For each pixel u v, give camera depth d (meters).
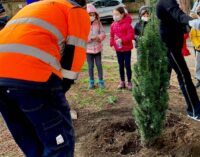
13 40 2.81
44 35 2.84
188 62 8.71
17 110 3.04
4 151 4.56
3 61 2.76
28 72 2.74
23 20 2.91
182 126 4.72
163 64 4.11
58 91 2.89
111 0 22.80
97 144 4.51
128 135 4.59
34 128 3.00
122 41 6.72
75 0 3.18
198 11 5.39
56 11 2.95
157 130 4.25
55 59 2.85
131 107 5.75
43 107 2.80
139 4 28.06
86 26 3.07
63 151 2.88
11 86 2.72
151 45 4.05
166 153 4.24
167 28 4.96
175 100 6.00
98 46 6.97
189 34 6.43
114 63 9.41
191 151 4.20
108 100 6.19
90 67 7.01
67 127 2.95
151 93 4.09
